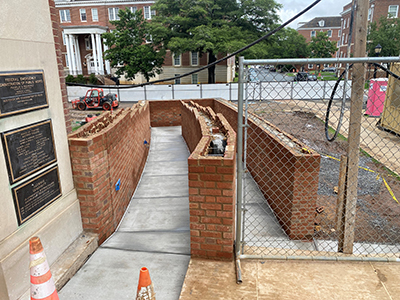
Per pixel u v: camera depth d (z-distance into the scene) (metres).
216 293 3.14
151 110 16.77
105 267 3.88
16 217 3.09
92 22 42.03
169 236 4.82
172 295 3.31
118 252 4.27
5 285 2.88
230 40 28.34
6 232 2.96
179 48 30.00
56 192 3.80
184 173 8.67
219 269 3.55
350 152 3.96
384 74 15.35
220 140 5.11
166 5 31.25
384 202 7.38
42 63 3.53
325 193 7.82
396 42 34.59
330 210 6.91
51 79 3.71
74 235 4.19
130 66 33.41
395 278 3.31
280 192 5.70
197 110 9.97
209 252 3.73
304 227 5.22
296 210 5.13
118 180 5.36
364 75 3.80
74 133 4.33
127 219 5.66
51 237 3.64
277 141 5.86
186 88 27.72
